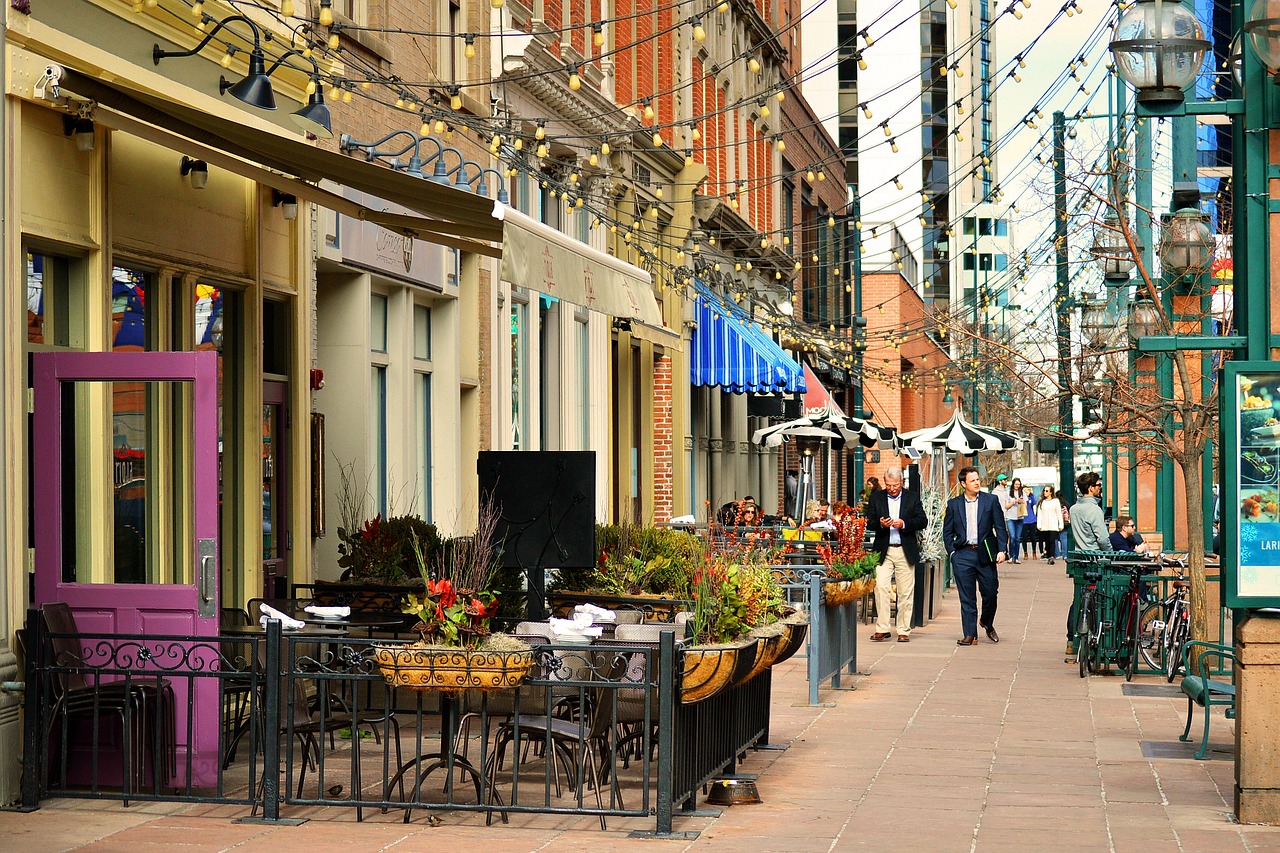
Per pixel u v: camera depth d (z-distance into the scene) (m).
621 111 23.55
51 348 10.63
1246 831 9.09
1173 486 21.02
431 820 9.10
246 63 13.17
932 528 24.89
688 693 9.13
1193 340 9.61
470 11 18.33
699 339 30.33
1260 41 9.20
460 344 18.09
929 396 74.69
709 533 15.32
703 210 30.00
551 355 22.16
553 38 19.81
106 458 10.63
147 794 9.56
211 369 10.16
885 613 20.88
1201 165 30.33
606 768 10.30
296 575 14.00
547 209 21.53
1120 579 16.67
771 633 10.38
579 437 23.14
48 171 10.45
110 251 11.11
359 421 15.72
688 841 8.77
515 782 9.10
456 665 8.93
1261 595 9.27
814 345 37.28
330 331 15.78
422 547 13.80
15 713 9.56
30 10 10.16
